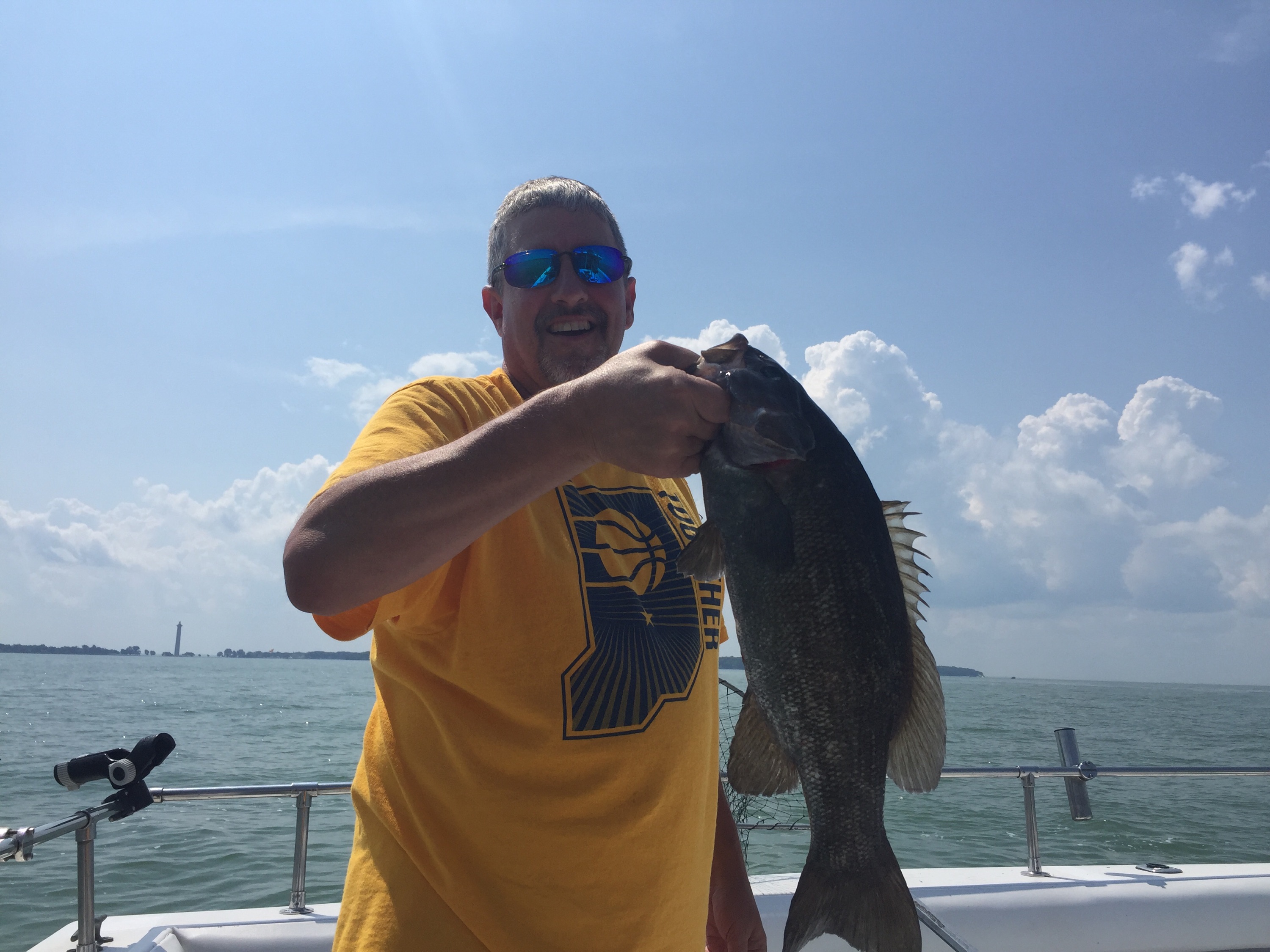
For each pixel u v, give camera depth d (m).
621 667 1.67
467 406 1.90
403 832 1.62
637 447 1.33
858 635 1.70
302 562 1.33
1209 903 4.05
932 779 1.73
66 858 8.46
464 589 1.63
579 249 2.19
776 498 1.70
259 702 41.28
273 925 3.54
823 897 1.65
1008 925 3.89
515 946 1.54
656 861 1.68
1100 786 15.04
